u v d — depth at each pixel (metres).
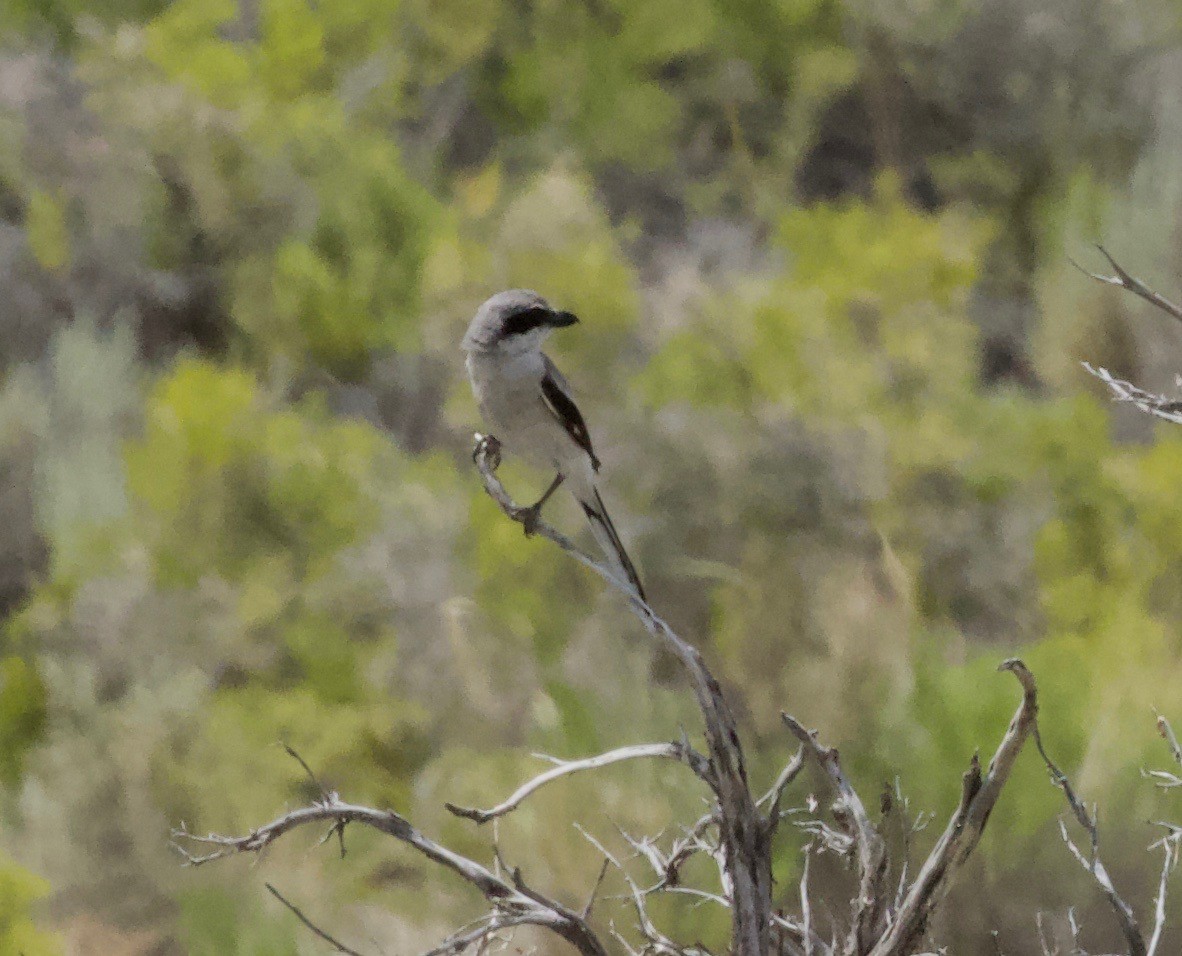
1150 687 10.37
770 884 5.92
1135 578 12.91
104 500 14.51
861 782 9.22
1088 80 21.44
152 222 18.86
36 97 19.61
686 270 17.23
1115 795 8.85
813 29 21.84
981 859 8.49
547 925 5.89
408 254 18.09
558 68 22.06
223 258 18.81
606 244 16.45
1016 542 13.30
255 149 18.91
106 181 18.97
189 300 18.64
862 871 6.03
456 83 22.52
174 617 12.84
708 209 21.09
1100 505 13.41
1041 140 21.31
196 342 18.64
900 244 16.00
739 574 11.78
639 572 12.27
